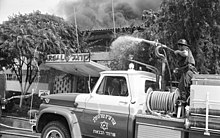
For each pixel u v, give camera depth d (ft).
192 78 17.84
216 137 15.94
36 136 32.81
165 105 18.79
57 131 22.00
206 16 32.22
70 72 55.16
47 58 51.90
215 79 16.58
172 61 30.12
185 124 16.69
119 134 19.43
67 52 51.34
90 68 49.14
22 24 53.93
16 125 40.73
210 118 16.15
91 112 20.84
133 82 20.02
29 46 50.26
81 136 21.13
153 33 37.91
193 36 32.55
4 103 38.81
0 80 37.58
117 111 19.90
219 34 33.24
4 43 50.03
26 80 57.06
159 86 21.95
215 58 33.58
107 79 21.38
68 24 63.67
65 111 21.63
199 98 16.67
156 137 17.87
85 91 56.34
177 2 33.63
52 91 60.85
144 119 18.48
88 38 63.77
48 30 54.44
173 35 33.55
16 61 59.67
